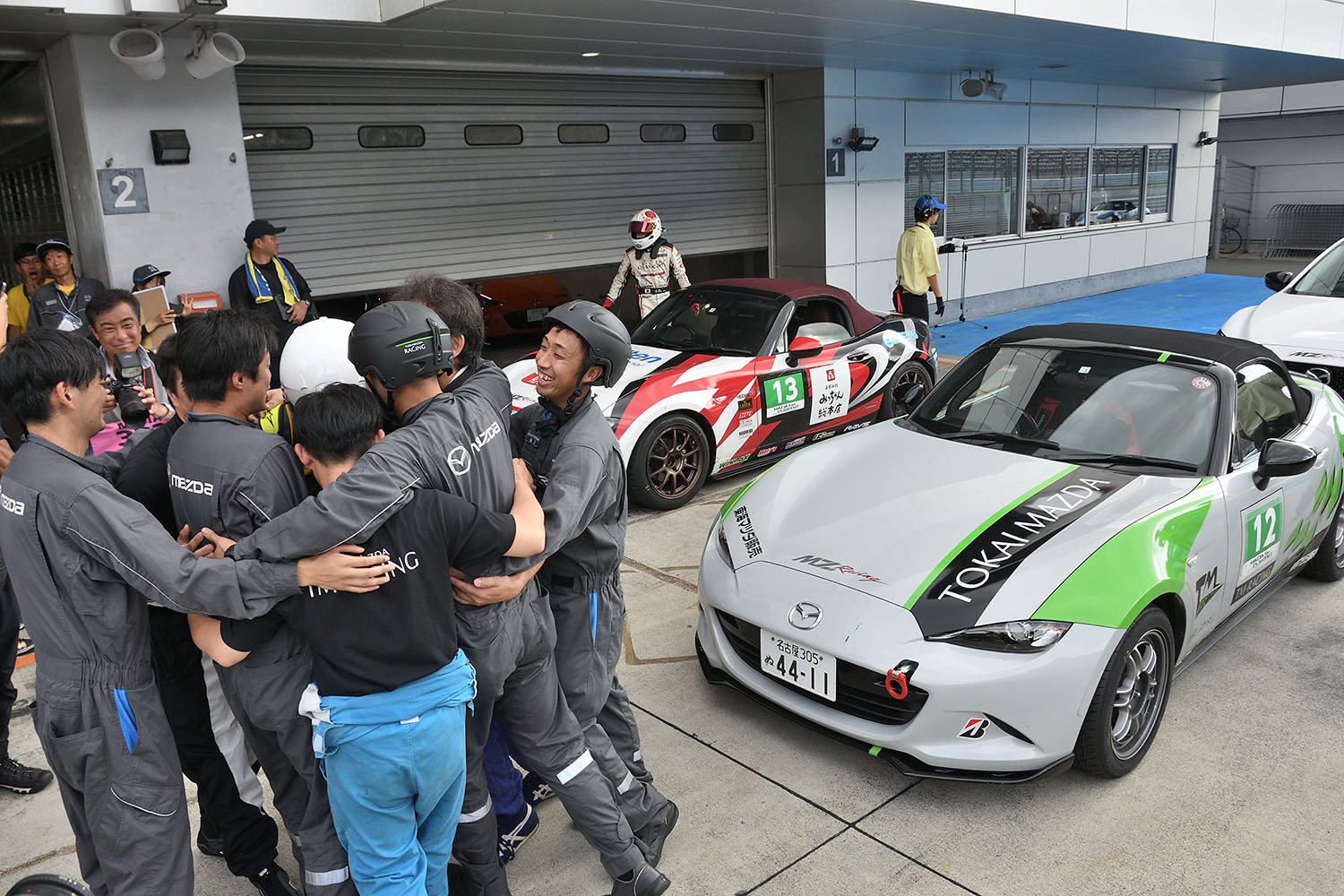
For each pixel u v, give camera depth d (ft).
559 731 7.73
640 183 33.30
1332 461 13.42
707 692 11.91
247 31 21.15
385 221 27.40
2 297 11.55
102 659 6.74
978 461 11.84
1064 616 9.12
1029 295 45.24
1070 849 8.83
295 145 25.36
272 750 7.22
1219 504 10.85
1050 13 26.25
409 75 26.99
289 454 6.65
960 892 8.31
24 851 9.29
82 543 6.42
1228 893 8.18
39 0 17.58
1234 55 36.68
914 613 9.39
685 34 25.66
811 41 28.17
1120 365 12.73
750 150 36.47
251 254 21.13
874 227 37.55
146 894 7.08
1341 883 8.27
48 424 6.79
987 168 42.16
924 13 24.22
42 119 24.17
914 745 9.13
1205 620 10.97
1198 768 10.02
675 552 16.53
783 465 13.03
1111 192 49.65
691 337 20.92
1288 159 72.18
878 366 21.71
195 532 6.61
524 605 7.25
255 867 8.13
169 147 21.22
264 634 6.28
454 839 7.62
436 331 6.66
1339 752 10.25
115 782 6.87
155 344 17.03
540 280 38.58
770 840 9.09
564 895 8.50
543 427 8.10
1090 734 9.28
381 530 6.10
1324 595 14.44
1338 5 39.06
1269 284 23.22
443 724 6.36
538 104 29.99
